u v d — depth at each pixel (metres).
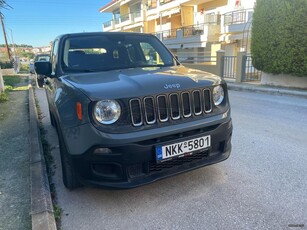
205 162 2.82
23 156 4.10
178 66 3.73
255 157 3.77
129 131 2.38
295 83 9.70
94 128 2.35
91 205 2.79
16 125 6.00
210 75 3.05
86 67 3.46
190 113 2.67
